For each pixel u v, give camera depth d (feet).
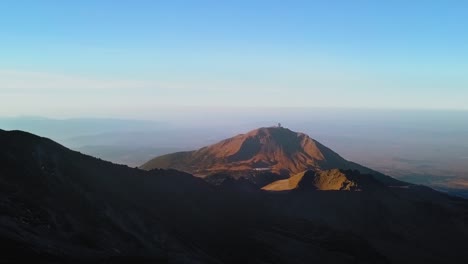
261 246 257.55
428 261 319.27
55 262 129.18
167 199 272.31
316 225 318.65
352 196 389.60
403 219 370.94
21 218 151.94
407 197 418.51
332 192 396.98
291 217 332.19
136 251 178.40
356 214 371.15
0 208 151.12
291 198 387.14
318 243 286.25
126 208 219.41
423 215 380.58
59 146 244.22
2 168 184.34
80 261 139.13
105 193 223.30
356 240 304.71
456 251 339.16
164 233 217.97
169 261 177.78
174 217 252.21
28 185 183.11
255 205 336.29
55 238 152.05
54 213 170.81
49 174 203.00
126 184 258.37
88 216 188.55
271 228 295.07
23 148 208.13
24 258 123.03
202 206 290.56
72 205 189.37
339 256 274.57
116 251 167.73
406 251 329.11
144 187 269.64
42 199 177.37
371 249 301.22
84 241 162.71
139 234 202.28
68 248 147.84
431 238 352.49
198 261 200.95
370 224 362.12
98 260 147.43
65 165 223.92
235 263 223.92
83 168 237.04
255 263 230.89
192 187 312.91
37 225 154.10
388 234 351.87
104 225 189.37
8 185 173.17
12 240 129.80
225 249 238.89
